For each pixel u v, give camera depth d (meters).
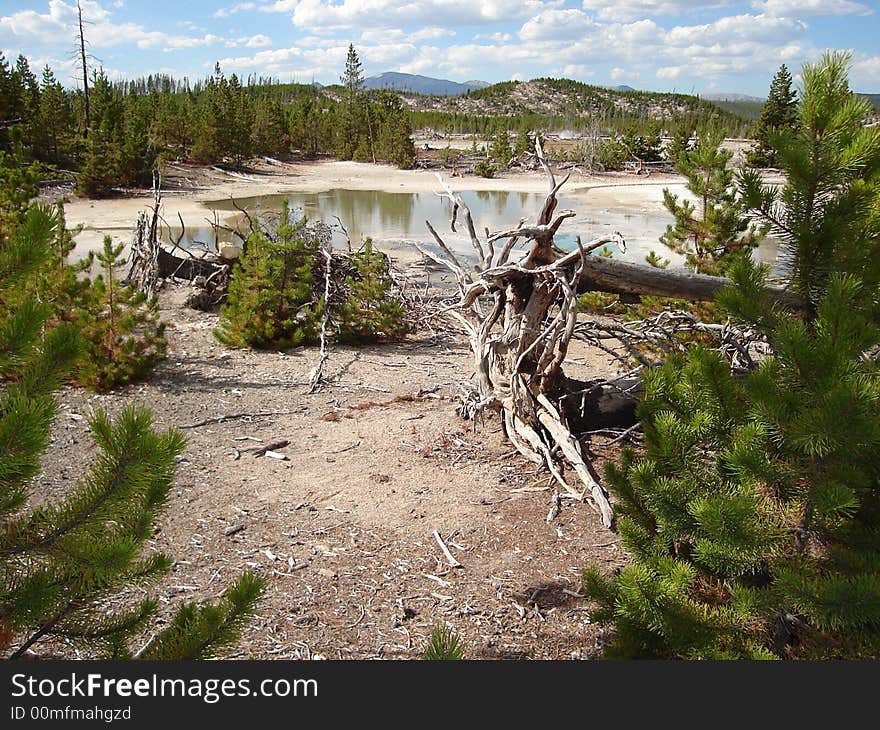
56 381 2.70
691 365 3.68
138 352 8.62
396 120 65.69
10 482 2.65
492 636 4.16
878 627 3.25
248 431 7.36
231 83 63.06
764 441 3.34
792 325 3.32
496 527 5.47
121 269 16.34
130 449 2.72
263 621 4.20
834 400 2.92
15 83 36.19
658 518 3.64
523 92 169.25
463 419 7.73
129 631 2.98
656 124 65.25
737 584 3.36
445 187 8.34
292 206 35.25
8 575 2.72
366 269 11.90
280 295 10.89
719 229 9.60
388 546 5.15
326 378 9.43
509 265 7.25
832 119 3.97
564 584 4.74
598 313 12.07
